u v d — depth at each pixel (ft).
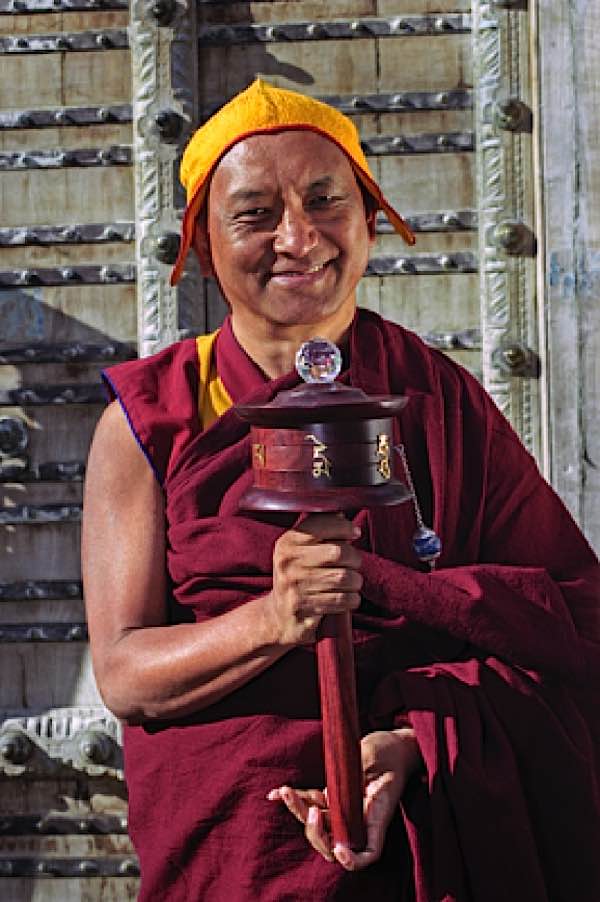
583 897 8.14
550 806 8.03
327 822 7.43
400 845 7.91
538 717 7.99
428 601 7.82
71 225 14.84
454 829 7.68
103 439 8.32
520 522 8.54
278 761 7.68
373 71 14.56
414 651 8.09
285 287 7.90
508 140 14.34
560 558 8.73
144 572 8.05
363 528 7.93
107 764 14.44
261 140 7.91
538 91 14.15
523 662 8.04
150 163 14.58
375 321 8.59
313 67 14.61
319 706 7.78
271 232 7.91
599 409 14.10
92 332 14.87
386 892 7.84
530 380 14.38
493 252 14.33
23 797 14.69
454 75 14.53
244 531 7.81
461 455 8.36
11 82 14.90
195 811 7.81
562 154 14.12
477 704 7.89
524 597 8.13
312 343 7.13
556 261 14.10
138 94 14.62
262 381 8.22
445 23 14.49
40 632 14.71
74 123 14.80
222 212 7.98
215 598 7.84
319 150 7.93
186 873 7.94
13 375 14.92
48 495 14.88
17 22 14.93
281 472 6.97
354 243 8.01
